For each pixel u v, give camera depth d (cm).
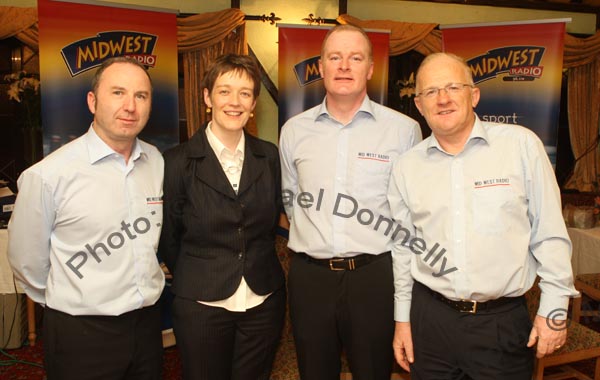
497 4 491
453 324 156
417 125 191
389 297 177
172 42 370
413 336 167
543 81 395
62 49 343
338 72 176
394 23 463
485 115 408
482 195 153
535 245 155
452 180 158
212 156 170
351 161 182
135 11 358
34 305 332
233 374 179
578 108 511
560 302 147
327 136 187
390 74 481
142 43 362
